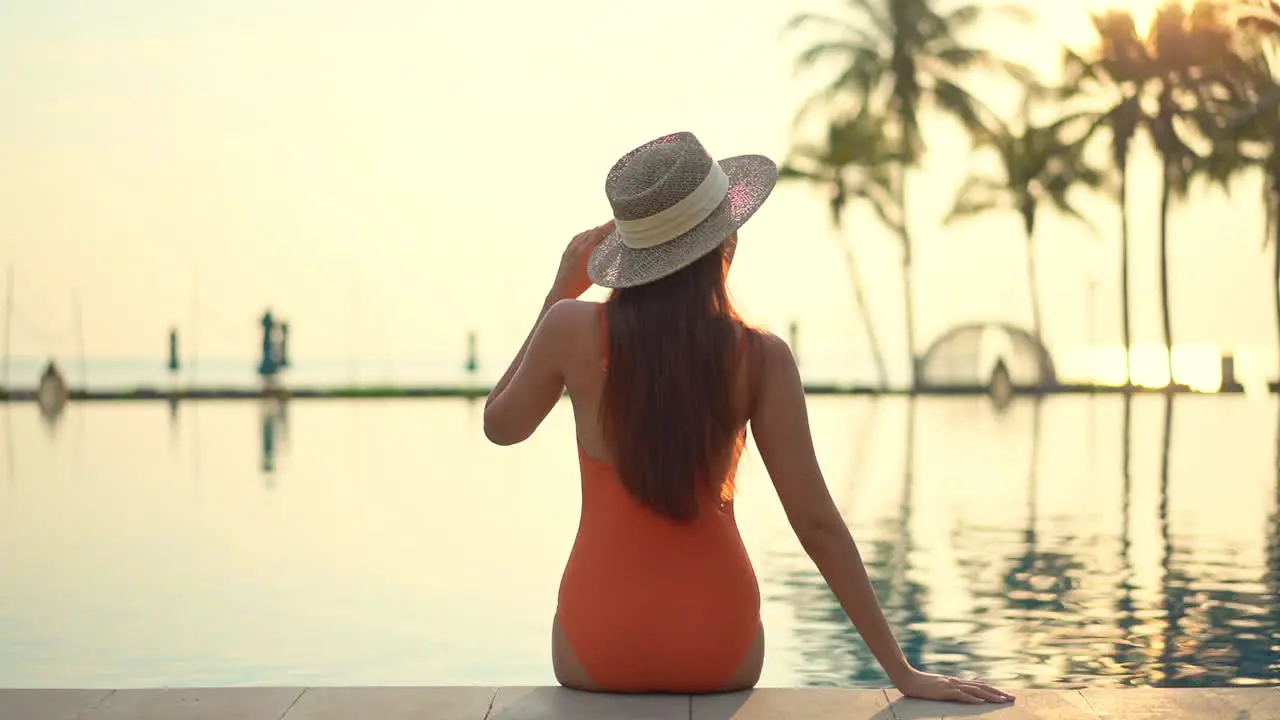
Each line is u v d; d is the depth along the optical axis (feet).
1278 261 105.81
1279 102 101.81
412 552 26.27
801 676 15.70
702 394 8.46
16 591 21.99
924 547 26.27
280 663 16.79
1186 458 46.42
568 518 31.68
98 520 31.30
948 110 108.88
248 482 40.29
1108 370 176.14
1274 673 15.57
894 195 110.93
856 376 161.89
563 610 8.96
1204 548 25.82
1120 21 105.29
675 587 8.68
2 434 61.46
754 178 8.90
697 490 8.59
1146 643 17.26
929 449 51.34
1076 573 22.94
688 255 8.43
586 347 8.73
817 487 8.73
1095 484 38.06
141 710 8.49
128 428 66.18
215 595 21.61
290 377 165.99
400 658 17.08
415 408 88.38
